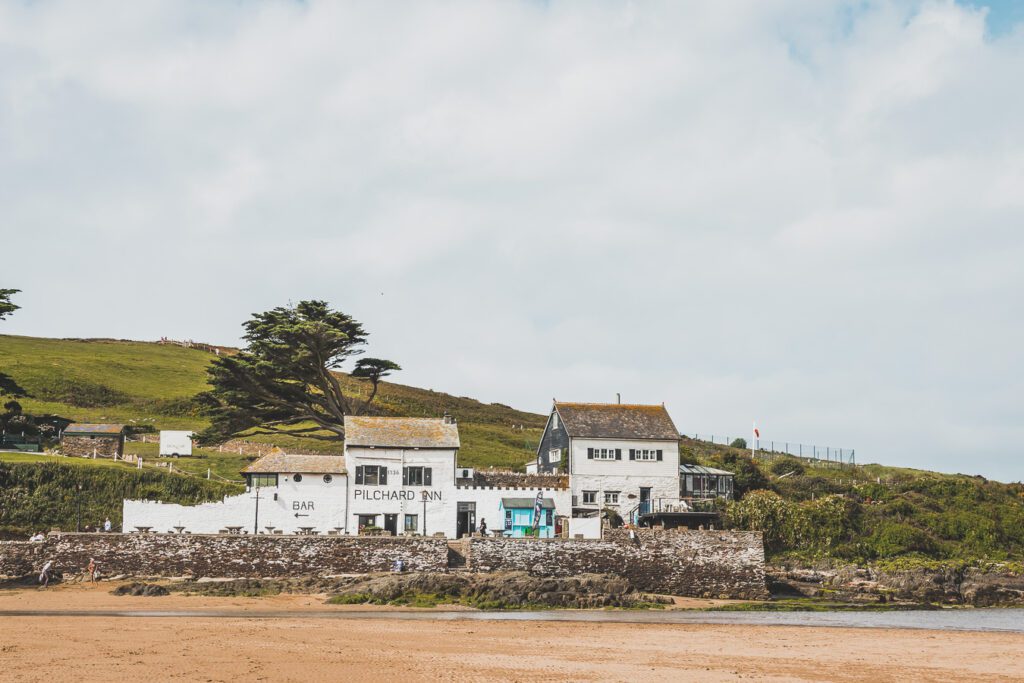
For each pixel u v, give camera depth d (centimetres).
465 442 11825
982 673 3497
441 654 3631
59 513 6806
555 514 7250
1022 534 8288
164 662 3234
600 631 4541
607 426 8331
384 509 6931
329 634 4106
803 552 7694
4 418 8188
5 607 4878
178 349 16325
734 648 4038
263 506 6694
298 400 8481
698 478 8631
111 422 10719
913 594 7006
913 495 8825
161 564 5831
